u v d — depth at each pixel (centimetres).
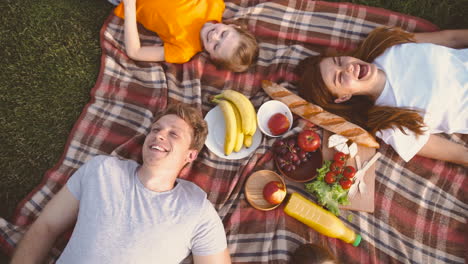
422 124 232
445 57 239
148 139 201
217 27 249
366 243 232
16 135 251
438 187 246
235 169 248
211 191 243
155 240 183
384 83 242
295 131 247
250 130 233
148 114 253
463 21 278
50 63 263
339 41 273
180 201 196
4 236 220
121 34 270
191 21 260
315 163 243
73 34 269
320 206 238
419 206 242
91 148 245
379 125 239
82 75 265
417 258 232
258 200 238
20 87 257
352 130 238
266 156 248
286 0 276
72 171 239
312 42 274
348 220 234
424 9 279
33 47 263
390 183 246
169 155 195
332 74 236
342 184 227
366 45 254
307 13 276
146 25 270
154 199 191
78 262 176
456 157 238
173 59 261
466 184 246
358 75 233
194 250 198
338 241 234
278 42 277
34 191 234
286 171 240
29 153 249
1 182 242
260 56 274
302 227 234
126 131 251
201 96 265
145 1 261
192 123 209
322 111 245
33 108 256
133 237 180
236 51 248
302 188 244
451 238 237
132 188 191
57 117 257
